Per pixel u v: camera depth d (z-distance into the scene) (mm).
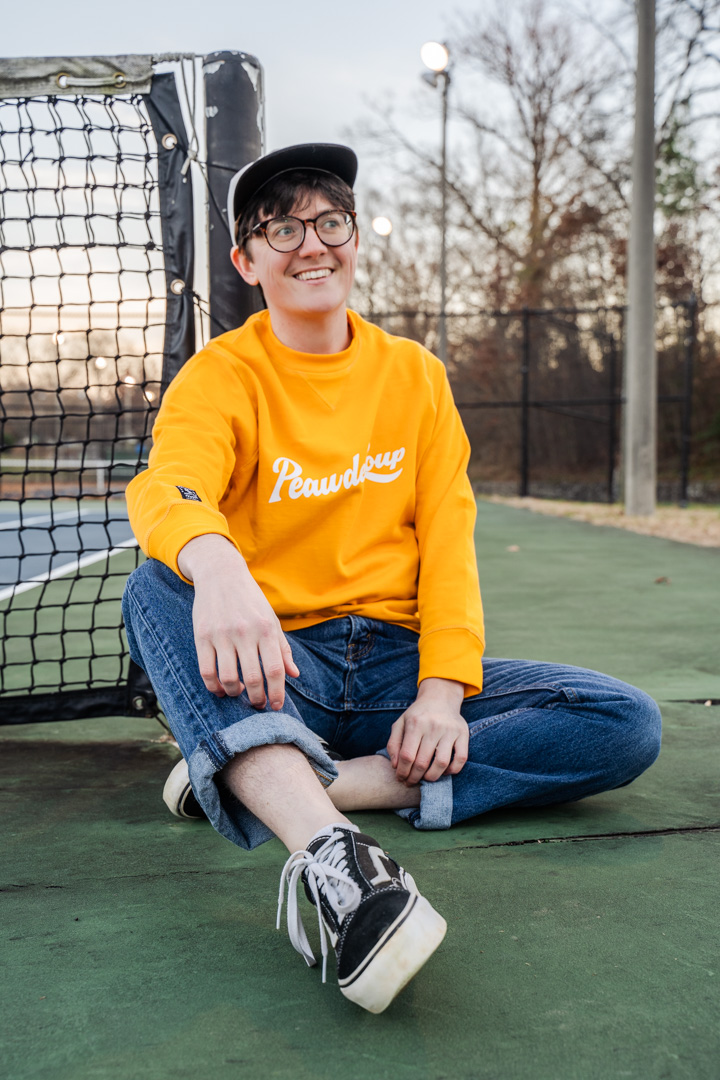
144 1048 940
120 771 1953
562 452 17938
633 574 5324
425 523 1645
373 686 1602
